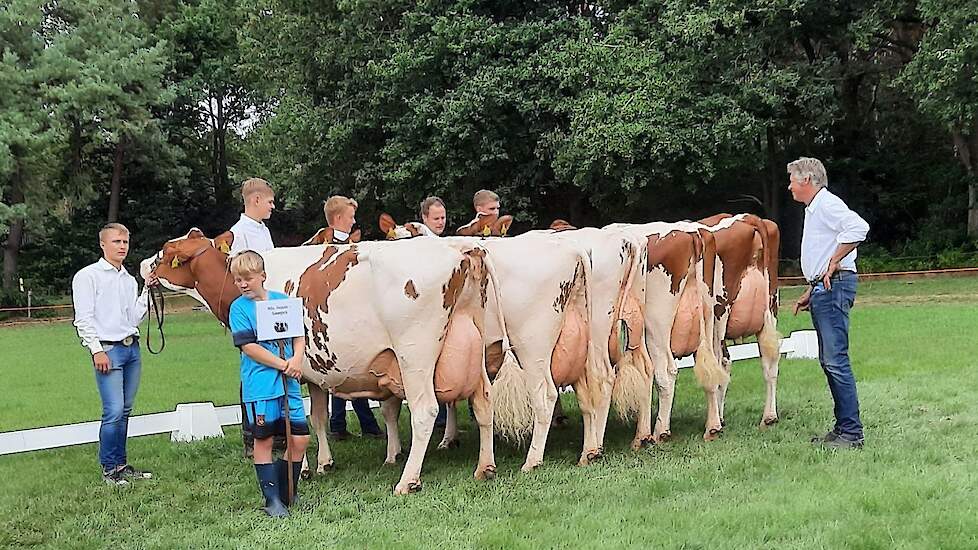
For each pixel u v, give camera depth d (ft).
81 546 17.30
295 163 81.56
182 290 24.36
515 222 87.15
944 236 81.92
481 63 70.69
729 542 15.40
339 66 77.51
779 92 65.57
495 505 18.57
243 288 18.07
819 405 28.22
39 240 111.75
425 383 20.18
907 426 23.97
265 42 83.05
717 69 67.31
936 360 34.91
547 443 25.23
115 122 94.48
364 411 27.45
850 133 87.45
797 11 64.44
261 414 18.39
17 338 68.39
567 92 69.15
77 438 24.30
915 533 15.29
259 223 24.91
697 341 24.48
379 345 20.57
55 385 41.52
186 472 23.11
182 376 42.14
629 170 65.62
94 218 117.50
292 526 17.83
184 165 121.90
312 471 22.75
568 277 21.79
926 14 60.85
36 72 89.40
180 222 120.06
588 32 67.67
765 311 25.96
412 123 72.23
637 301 23.57
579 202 85.87
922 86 62.85
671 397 24.31
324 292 20.88
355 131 76.74
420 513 18.28
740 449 22.72
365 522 17.80
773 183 81.71
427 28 73.26
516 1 77.30
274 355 18.30
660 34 67.92
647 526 16.57
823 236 22.27
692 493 18.80
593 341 22.66
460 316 20.67
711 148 63.67
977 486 17.88
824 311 22.21
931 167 88.89
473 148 72.79
